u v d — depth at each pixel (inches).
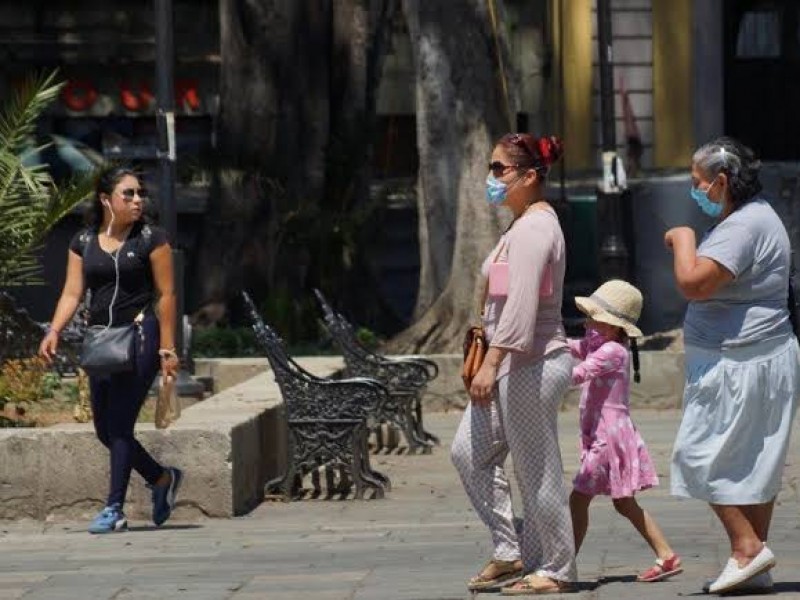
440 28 2442.2
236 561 1023.6
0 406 1563.7
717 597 836.0
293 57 3026.6
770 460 835.4
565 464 1594.5
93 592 904.3
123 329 1176.2
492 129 2438.5
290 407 1391.5
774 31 3912.4
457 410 2208.4
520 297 831.1
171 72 1846.7
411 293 3607.3
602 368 919.0
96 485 1263.5
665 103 3799.2
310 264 2974.9
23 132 1707.7
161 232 1186.0
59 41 3858.3
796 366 842.8
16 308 1760.6
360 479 1391.5
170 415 1259.8
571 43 3777.1
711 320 841.5
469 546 1068.5
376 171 3774.6
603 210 2406.5
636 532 1122.7
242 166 3009.4
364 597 862.5
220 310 2962.6
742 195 842.8
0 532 1221.7
